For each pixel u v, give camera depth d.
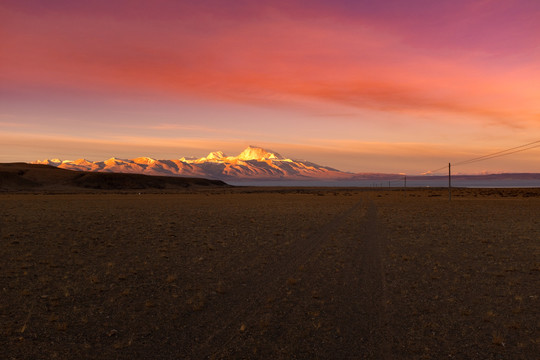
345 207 61.91
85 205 60.16
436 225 35.00
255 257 19.42
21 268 16.12
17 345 8.47
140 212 47.34
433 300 12.15
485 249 22.03
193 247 22.33
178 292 12.94
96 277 14.66
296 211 51.81
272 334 9.27
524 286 13.89
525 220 39.69
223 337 9.06
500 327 9.81
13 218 36.41
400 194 142.88
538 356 8.13
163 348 8.44
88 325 9.77
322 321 10.20
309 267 17.05
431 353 8.27
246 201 79.81
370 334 9.31
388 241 25.17
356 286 13.82
